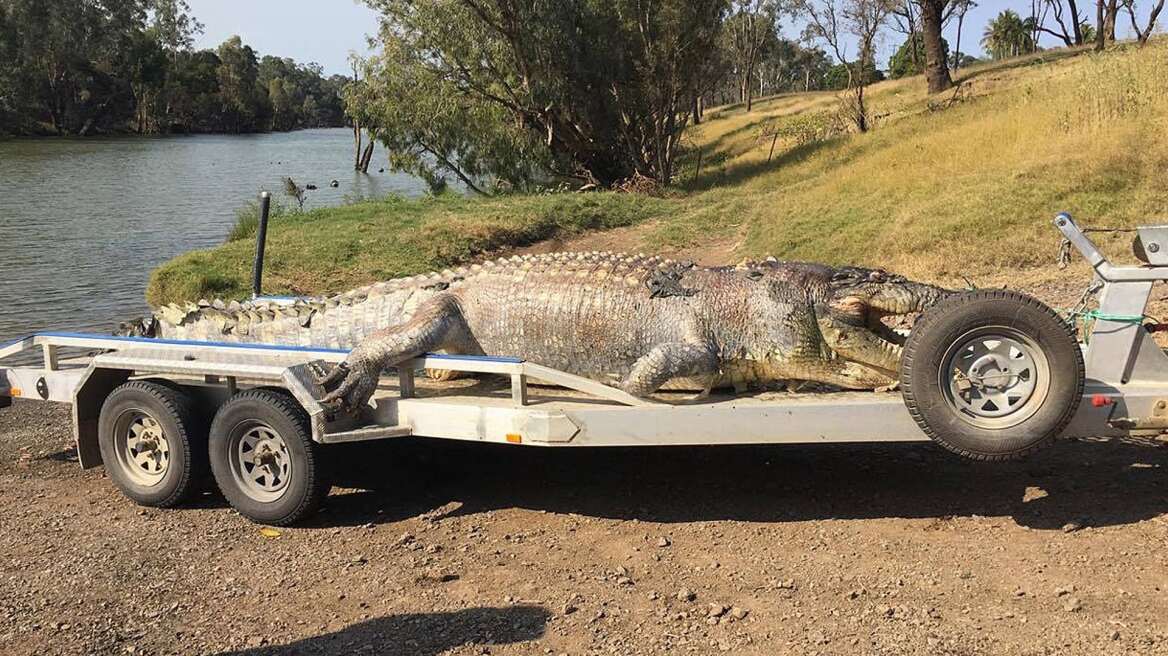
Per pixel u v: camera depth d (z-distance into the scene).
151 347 6.40
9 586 5.07
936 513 5.42
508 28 29.25
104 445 6.38
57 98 100.19
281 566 5.23
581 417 5.27
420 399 5.80
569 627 4.39
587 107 31.41
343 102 33.19
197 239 23.92
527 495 6.14
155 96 112.31
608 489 6.14
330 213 22.95
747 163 34.94
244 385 6.16
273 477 5.85
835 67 101.50
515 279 6.34
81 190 38.91
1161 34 37.84
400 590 4.86
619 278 6.07
